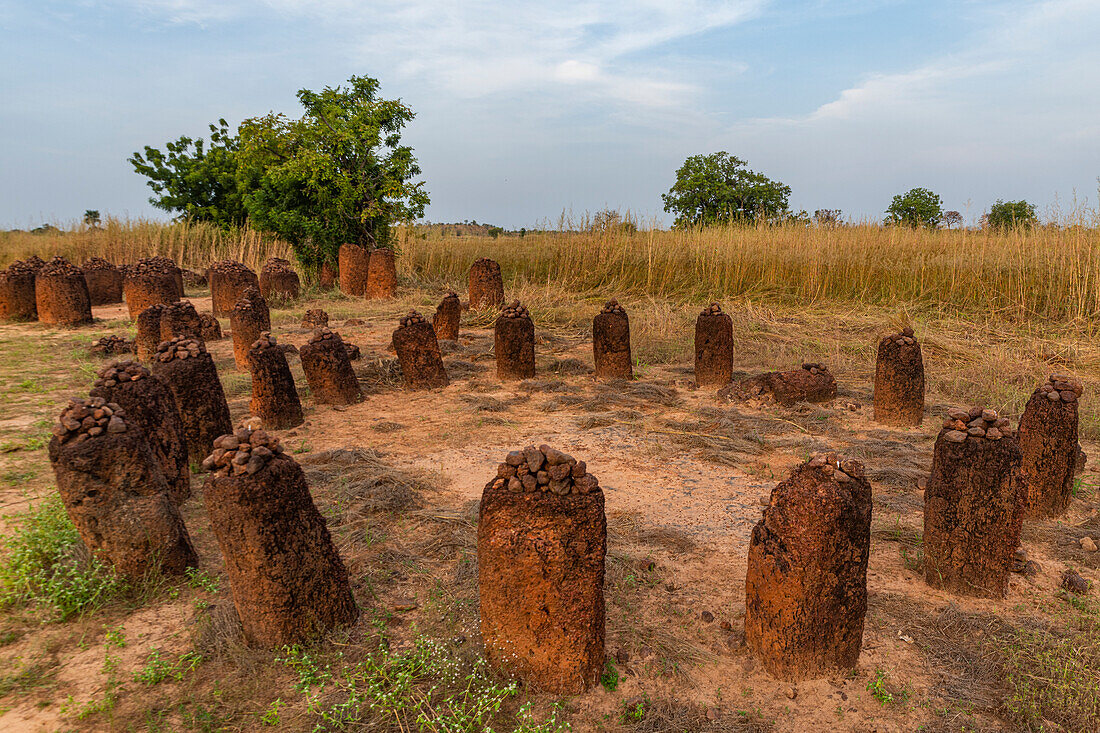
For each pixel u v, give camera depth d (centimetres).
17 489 519
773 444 655
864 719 291
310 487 532
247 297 1014
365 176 1828
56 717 287
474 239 2116
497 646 313
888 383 712
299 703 298
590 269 1669
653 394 835
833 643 315
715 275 1521
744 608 377
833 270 1431
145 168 2869
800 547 305
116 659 325
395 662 315
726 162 3188
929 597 389
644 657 334
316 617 337
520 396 846
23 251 2250
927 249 1438
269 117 1791
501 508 305
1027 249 1301
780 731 284
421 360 879
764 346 1067
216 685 306
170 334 1002
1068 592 391
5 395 802
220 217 2861
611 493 539
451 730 279
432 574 410
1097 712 285
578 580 302
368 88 1823
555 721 290
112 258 2205
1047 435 486
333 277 1842
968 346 1012
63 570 382
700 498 531
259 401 704
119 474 379
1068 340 1026
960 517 385
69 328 1332
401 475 551
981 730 281
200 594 383
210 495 318
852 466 314
